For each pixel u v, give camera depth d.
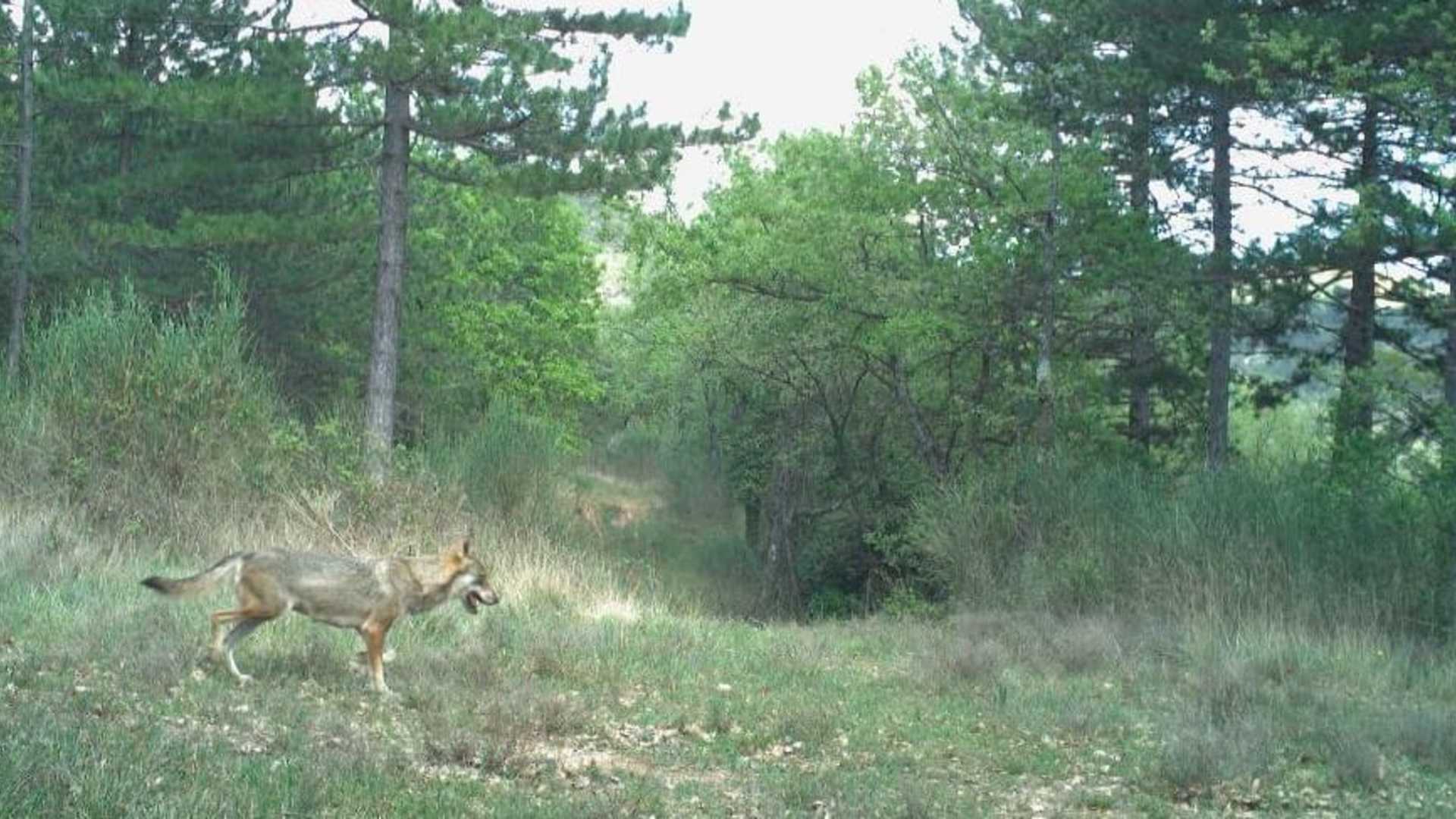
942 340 26.39
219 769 7.30
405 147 24.83
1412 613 17.31
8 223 27.17
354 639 12.69
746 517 42.50
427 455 21.98
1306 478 19.89
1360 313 25.53
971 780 9.80
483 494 21.70
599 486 46.03
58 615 12.30
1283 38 19.52
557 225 44.75
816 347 29.14
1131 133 25.97
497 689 11.37
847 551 34.34
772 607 33.88
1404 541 17.78
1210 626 17.05
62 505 17.25
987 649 15.39
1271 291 24.62
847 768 9.83
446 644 13.51
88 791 6.38
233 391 19.19
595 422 51.69
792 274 28.48
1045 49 23.30
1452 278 22.97
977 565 22.52
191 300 27.95
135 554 16.62
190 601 13.33
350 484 19.16
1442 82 18.91
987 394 28.02
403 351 34.75
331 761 7.89
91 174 29.73
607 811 7.54
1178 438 31.06
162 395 18.50
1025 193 24.94
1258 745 10.46
